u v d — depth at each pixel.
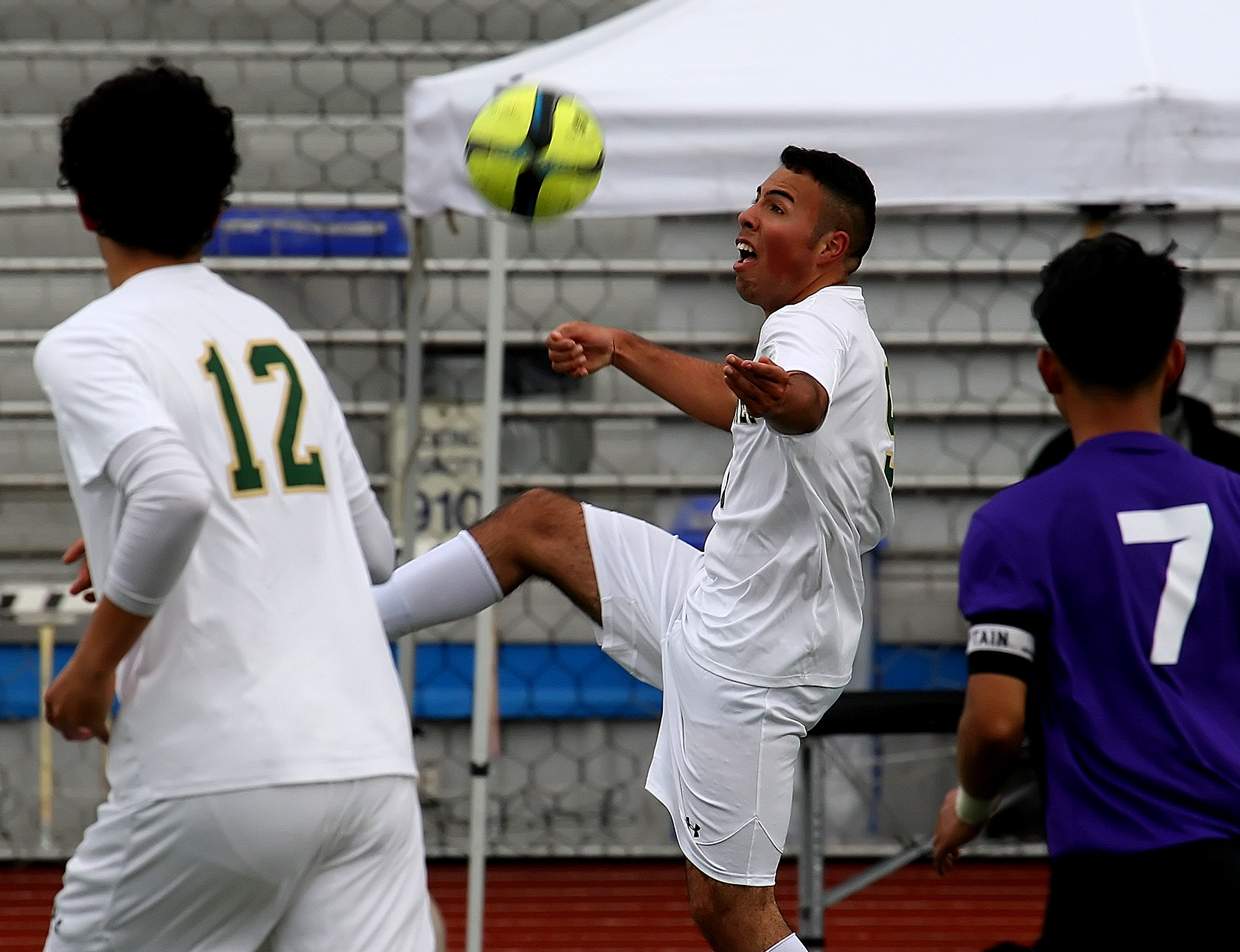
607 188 13.07
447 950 17.92
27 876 20.52
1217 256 24.75
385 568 8.57
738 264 9.21
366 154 26.05
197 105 7.43
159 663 7.04
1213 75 12.78
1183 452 8.21
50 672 20.50
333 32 26.95
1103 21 13.43
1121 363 8.14
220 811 6.93
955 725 12.20
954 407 24.12
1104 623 7.84
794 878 20.36
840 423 8.62
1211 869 7.41
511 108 10.58
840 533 8.87
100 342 7.04
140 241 7.52
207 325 7.45
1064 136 12.66
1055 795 7.87
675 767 9.35
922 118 12.80
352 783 7.24
